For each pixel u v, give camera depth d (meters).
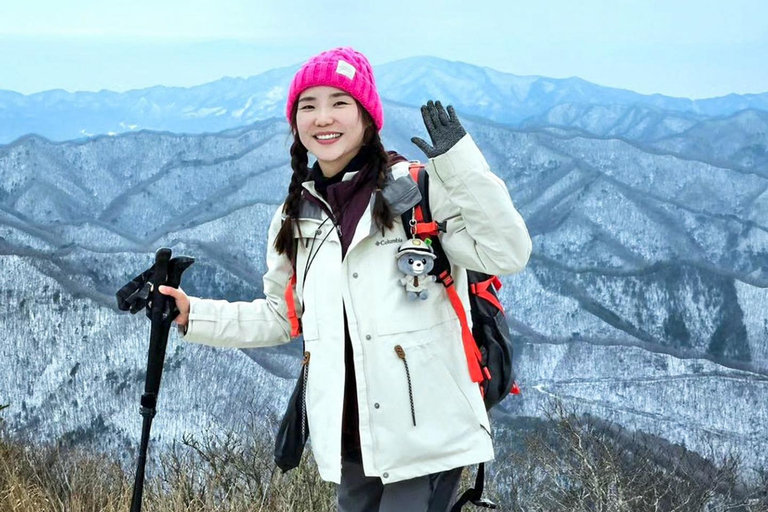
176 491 4.06
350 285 2.18
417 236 2.17
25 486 4.20
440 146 2.06
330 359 2.21
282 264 2.47
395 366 2.13
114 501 4.11
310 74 2.23
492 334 2.26
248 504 4.28
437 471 2.14
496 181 2.06
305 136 2.26
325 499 4.46
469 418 2.17
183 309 2.47
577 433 9.43
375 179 2.19
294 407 2.37
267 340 2.56
